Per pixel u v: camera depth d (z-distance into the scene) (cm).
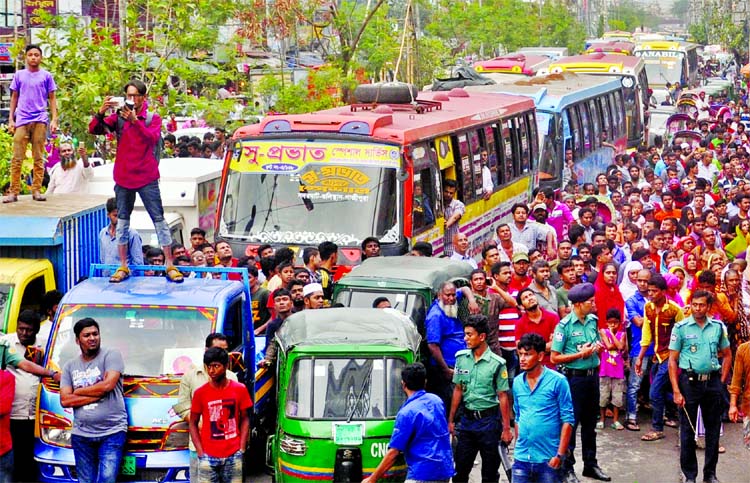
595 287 2345
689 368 2005
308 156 2808
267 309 2344
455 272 2320
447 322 2105
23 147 2433
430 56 7162
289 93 4819
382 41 5925
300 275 2305
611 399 2323
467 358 1881
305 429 1806
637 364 2262
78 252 2267
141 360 1897
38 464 1919
